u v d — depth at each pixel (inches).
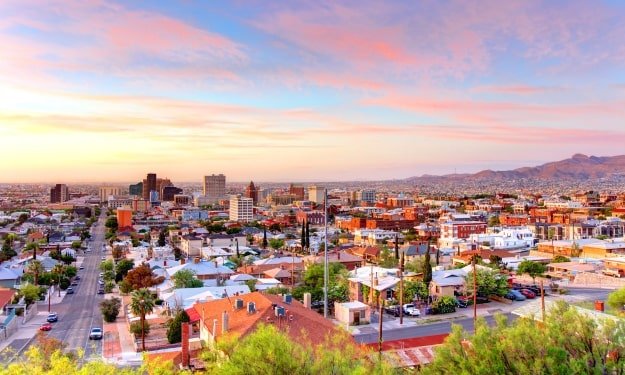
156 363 1422.2
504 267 5954.7
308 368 1288.1
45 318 4539.9
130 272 5871.1
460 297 4200.3
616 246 6855.3
